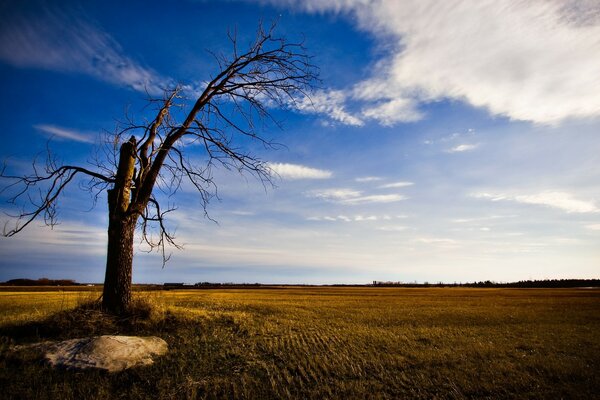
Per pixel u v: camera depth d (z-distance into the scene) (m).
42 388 7.72
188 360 10.03
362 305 31.95
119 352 9.55
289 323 17.88
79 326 11.84
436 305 32.72
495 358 11.38
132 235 14.19
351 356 11.27
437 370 9.93
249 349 11.66
